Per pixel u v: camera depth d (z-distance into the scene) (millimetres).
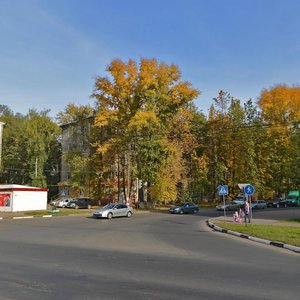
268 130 59250
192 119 61500
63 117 60375
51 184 73000
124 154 52438
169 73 50312
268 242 16266
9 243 15586
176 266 10375
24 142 69938
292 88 57719
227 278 8828
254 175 60281
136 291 7535
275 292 7531
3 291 7531
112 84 49125
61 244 15344
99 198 56438
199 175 59875
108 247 14461
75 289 7695
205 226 25859
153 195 50875
